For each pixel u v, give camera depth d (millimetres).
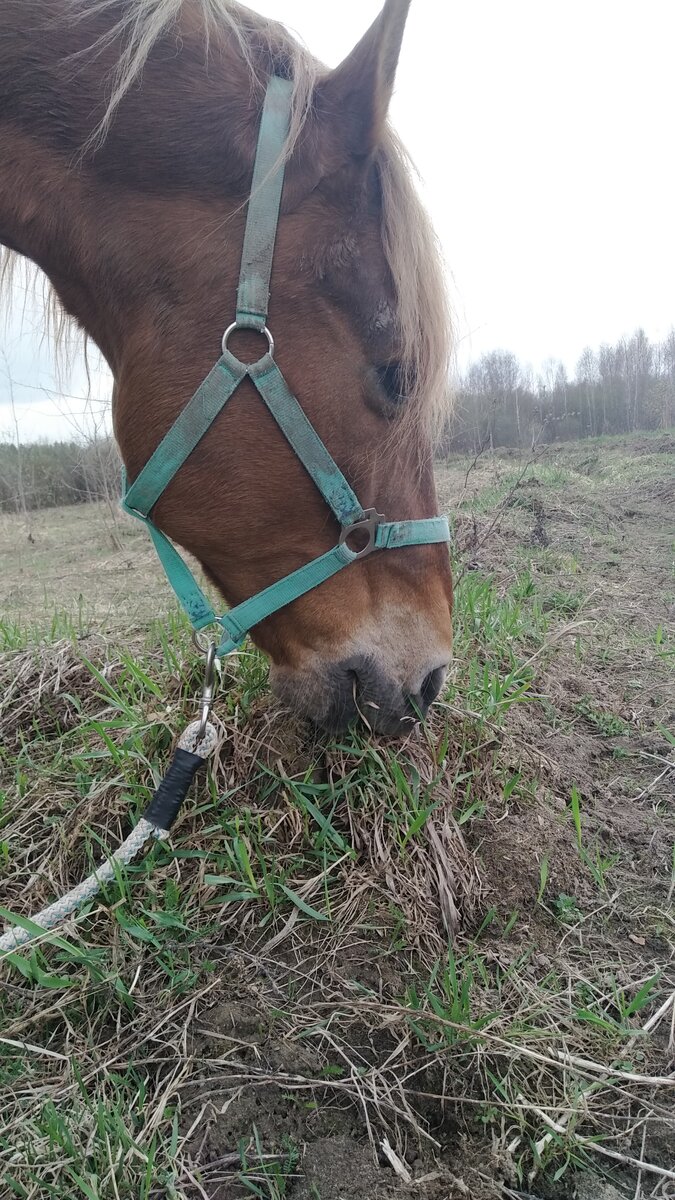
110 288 1247
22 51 1196
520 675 2203
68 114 1197
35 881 1414
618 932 1446
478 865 1492
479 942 1369
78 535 7766
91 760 1680
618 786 1938
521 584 3307
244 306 1163
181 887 1379
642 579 3848
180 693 1817
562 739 2070
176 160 1178
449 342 1337
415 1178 995
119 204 1203
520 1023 1173
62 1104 1067
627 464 7953
